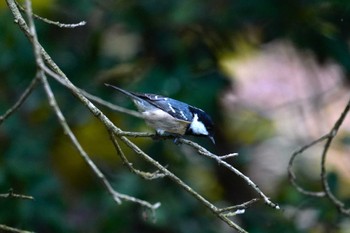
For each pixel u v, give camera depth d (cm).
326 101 1547
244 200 1434
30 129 1312
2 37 1248
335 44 1288
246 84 1576
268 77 1583
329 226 1290
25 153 1278
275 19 1281
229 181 1431
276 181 1418
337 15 1272
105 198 1294
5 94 1323
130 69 1299
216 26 1263
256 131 1460
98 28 1288
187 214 1308
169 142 1307
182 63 1254
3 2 1259
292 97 1560
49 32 1290
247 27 1298
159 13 1254
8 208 1228
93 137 1366
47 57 729
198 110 962
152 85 1231
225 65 1360
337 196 1296
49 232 1266
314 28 1283
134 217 1283
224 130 1403
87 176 1376
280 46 1472
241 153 1421
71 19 1299
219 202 1412
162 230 1298
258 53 1414
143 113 941
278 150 1473
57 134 1344
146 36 1281
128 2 1267
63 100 1325
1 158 1261
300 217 1327
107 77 1297
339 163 1470
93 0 1265
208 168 1394
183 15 1206
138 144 1326
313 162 1445
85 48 1307
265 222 1355
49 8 1278
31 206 1243
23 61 1263
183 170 1325
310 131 1531
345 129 1532
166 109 939
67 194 1380
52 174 1281
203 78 1270
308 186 1348
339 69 1407
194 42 1280
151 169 1307
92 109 737
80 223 1359
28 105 1318
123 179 1292
